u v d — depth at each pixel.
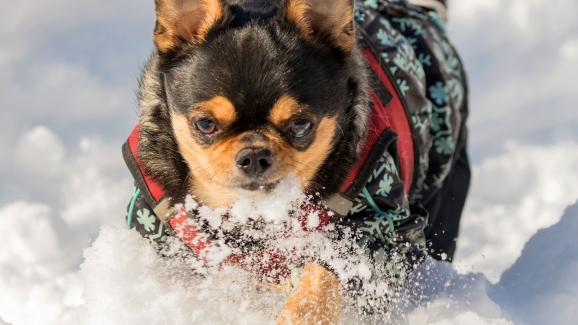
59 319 0.90
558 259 0.92
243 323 0.84
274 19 0.83
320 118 0.82
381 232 0.84
